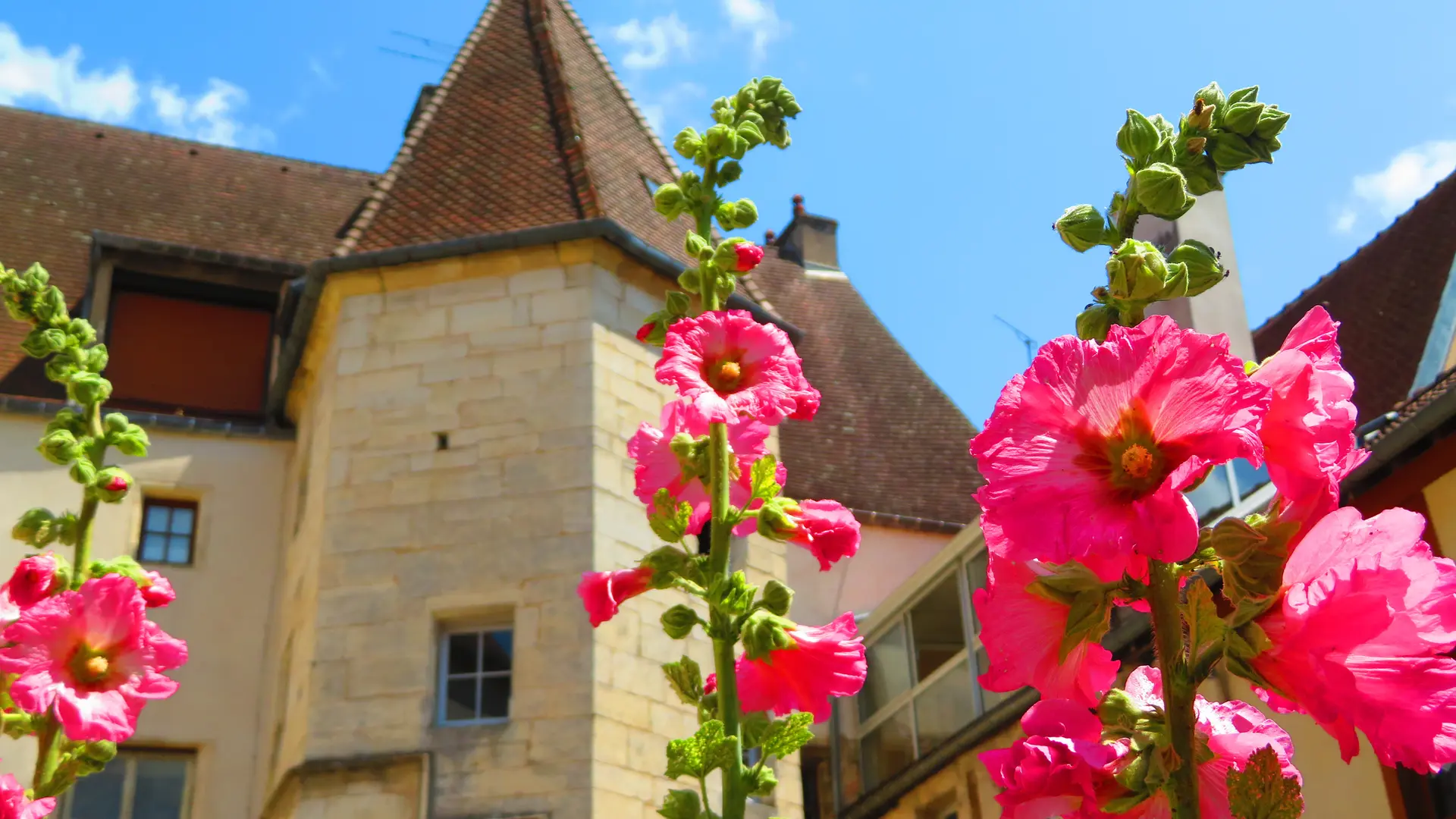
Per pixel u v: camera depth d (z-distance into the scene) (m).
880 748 17.23
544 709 14.29
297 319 17.28
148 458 18.16
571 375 15.92
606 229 16.50
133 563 5.72
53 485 17.52
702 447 3.78
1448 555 9.87
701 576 3.67
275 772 15.89
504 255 16.69
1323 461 1.95
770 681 3.56
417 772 14.20
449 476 15.65
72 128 23.09
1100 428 1.91
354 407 16.25
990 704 15.23
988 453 1.92
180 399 18.98
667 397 16.55
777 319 18.67
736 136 4.43
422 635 14.91
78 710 4.59
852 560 20.47
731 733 3.49
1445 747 1.75
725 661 3.57
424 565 15.23
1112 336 1.92
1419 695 1.76
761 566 16.80
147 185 22.50
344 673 14.87
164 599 5.53
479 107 19.31
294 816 14.30
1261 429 1.97
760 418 3.43
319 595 15.30
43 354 6.46
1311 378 1.95
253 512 18.28
